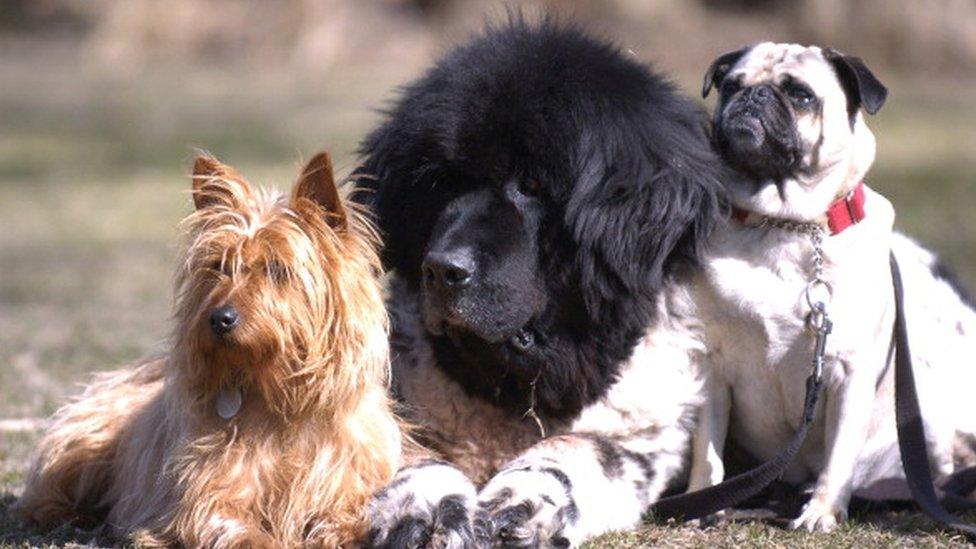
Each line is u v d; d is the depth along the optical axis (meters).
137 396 10.87
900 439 10.38
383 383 10.13
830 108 10.23
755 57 10.75
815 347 9.95
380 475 9.49
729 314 10.20
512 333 9.84
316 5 69.62
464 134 10.02
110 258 32.41
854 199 10.20
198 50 74.00
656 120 10.23
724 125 10.23
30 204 41.06
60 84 66.69
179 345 9.29
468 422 10.43
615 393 10.30
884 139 46.56
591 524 9.81
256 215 9.30
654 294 10.23
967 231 30.92
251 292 8.96
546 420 10.38
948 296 11.59
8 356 19.08
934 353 11.23
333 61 67.69
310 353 9.08
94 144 51.28
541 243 10.07
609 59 10.52
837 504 10.09
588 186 9.88
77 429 10.76
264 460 9.22
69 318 23.64
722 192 10.21
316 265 9.13
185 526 9.09
